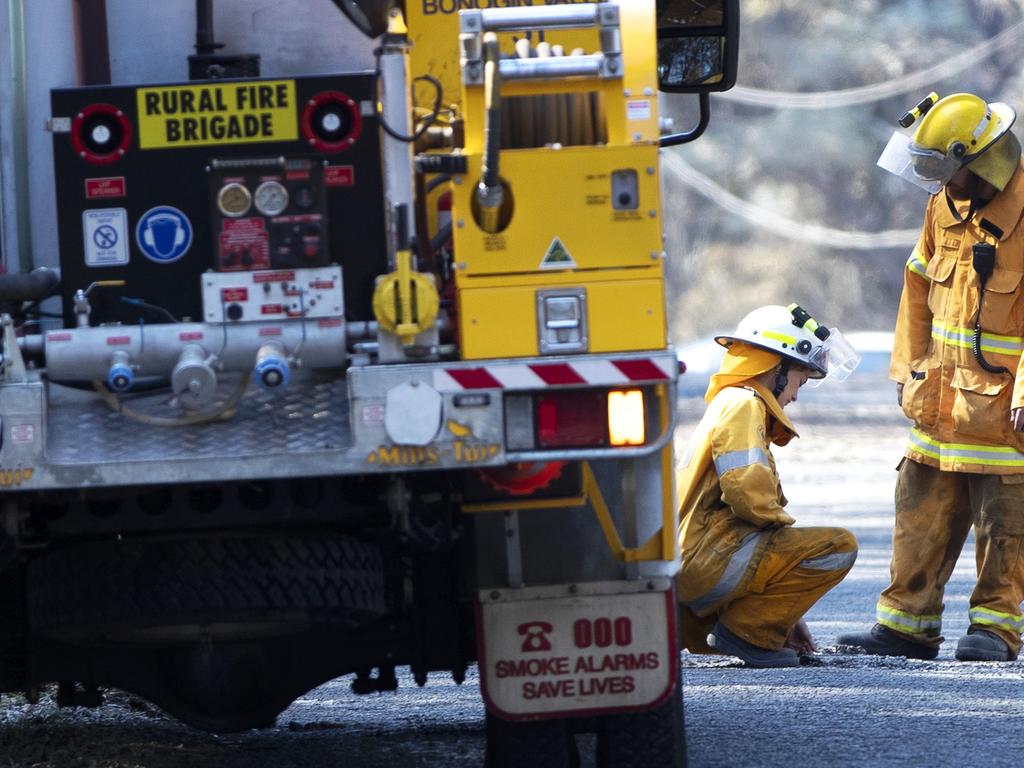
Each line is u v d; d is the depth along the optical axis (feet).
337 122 59.36
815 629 119.55
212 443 57.77
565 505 61.77
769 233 618.44
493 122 56.34
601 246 57.88
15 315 63.93
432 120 62.03
